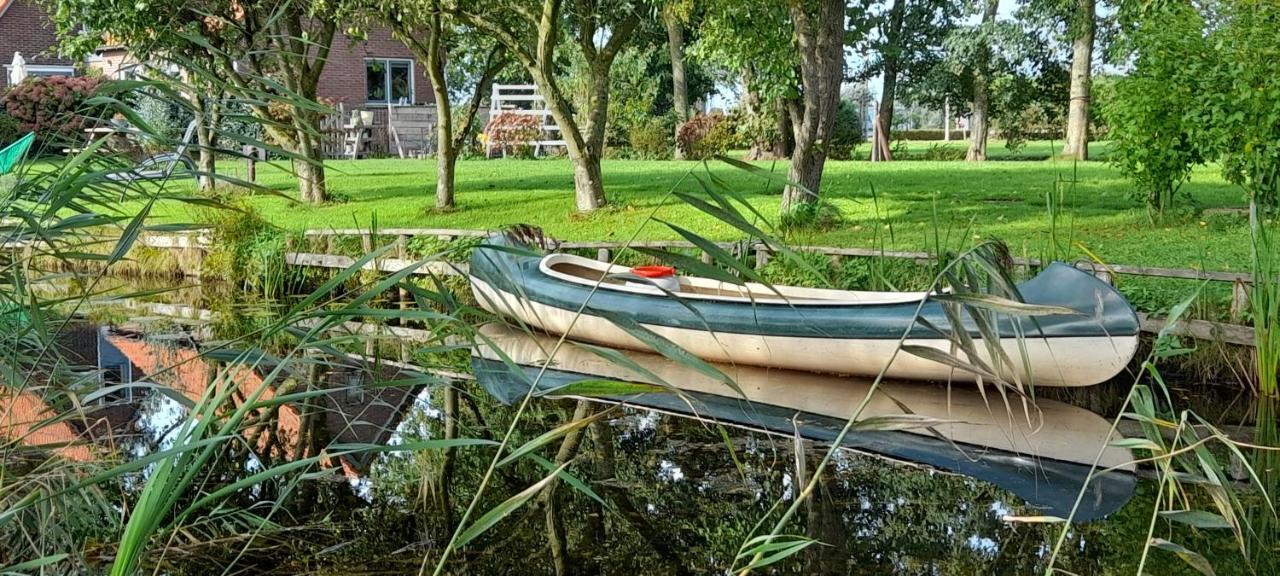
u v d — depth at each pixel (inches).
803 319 313.4
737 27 526.6
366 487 224.7
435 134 1130.0
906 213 542.6
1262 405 287.6
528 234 413.7
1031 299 289.4
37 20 1116.5
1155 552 188.7
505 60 608.4
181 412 275.0
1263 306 295.0
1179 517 131.4
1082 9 940.0
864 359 308.2
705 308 331.3
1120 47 490.6
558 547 191.0
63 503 171.2
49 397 172.2
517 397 310.8
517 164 951.0
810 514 209.2
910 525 202.8
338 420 281.9
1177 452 133.4
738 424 275.7
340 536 193.9
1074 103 983.0
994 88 1059.9
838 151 1096.8
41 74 1119.0
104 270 154.0
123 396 293.6
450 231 484.1
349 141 1087.0
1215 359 302.7
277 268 491.8
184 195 150.6
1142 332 315.6
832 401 295.9
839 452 251.3
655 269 354.0
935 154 1106.1
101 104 146.4
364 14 543.2
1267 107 415.2
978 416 279.9
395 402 304.7
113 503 197.9
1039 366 282.0
